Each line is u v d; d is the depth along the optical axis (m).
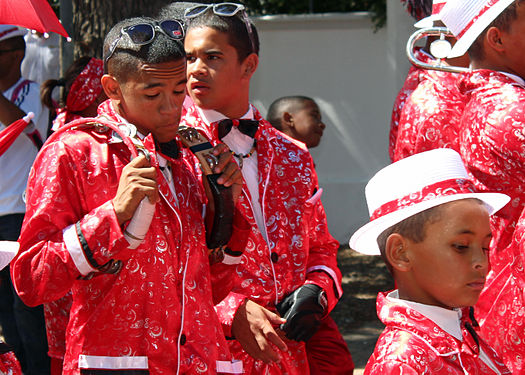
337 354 3.90
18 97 5.96
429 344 2.57
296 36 11.10
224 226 3.07
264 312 3.33
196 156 3.05
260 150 3.58
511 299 3.26
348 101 11.12
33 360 5.43
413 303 2.66
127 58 2.77
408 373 2.52
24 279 2.70
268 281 3.45
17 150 5.75
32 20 4.37
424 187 2.69
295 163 3.65
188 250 2.88
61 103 4.82
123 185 2.65
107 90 2.88
